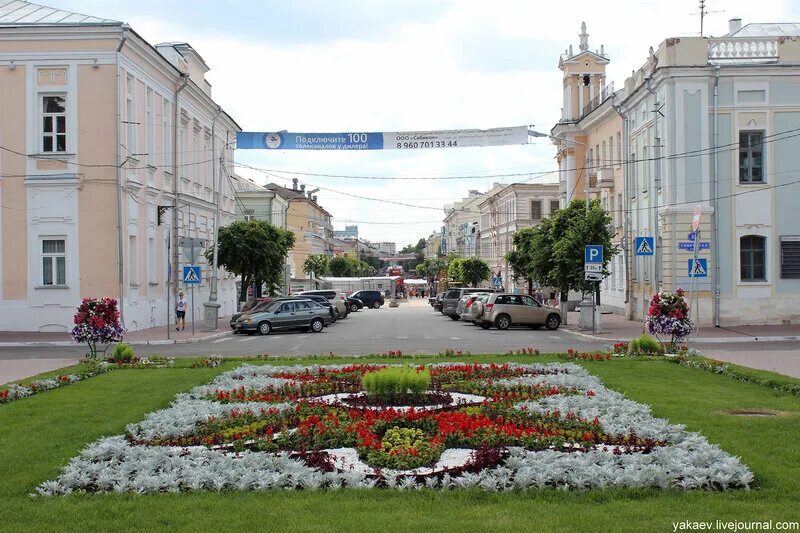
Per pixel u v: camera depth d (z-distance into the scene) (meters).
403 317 55.16
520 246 51.09
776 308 34.44
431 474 8.43
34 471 8.75
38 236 32.72
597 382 15.60
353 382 15.96
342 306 51.94
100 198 32.66
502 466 8.53
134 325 34.59
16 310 32.59
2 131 32.66
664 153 35.53
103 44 32.59
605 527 6.62
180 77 41.34
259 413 12.23
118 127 32.66
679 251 34.56
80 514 7.22
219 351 26.33
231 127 56.91
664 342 26.33
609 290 52.38
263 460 8.82
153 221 37.78
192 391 14.81
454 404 13.08
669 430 10.30
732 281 34.50
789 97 34.59
